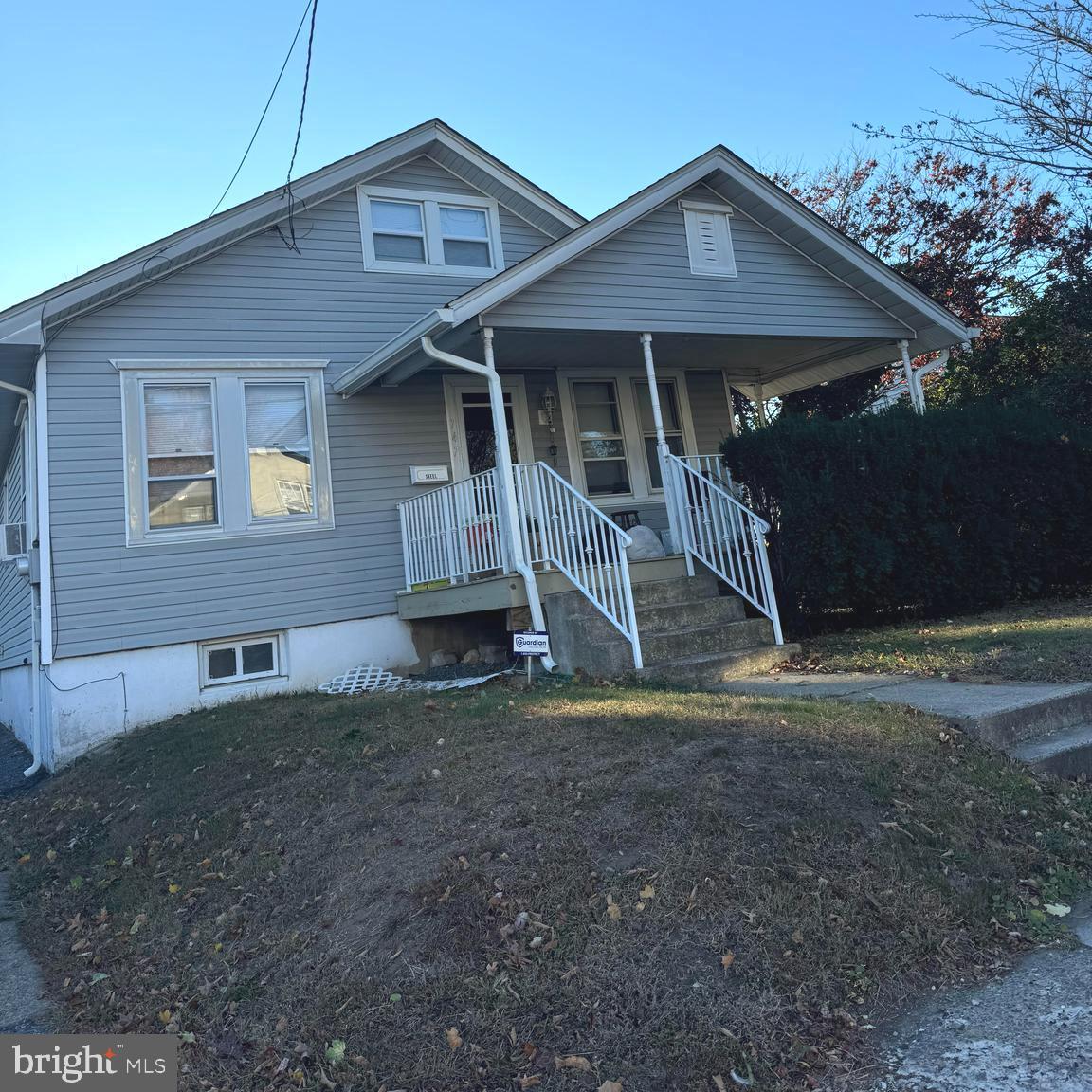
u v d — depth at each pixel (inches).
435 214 417.7
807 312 396.5
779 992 110.0
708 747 174.7
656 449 456.1
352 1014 118.4
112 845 213.5
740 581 336.8
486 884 137.1
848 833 138.9
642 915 124.6
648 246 359.3
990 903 129.7
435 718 239.5
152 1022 132.6
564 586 323.0
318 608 368.5
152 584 341.4
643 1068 100.6
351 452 384.5
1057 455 384.5
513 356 393.4
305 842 176.2
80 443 335.9
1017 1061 96.1
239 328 368.5
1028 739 196.2
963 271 796.6
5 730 527.2
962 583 355.6
